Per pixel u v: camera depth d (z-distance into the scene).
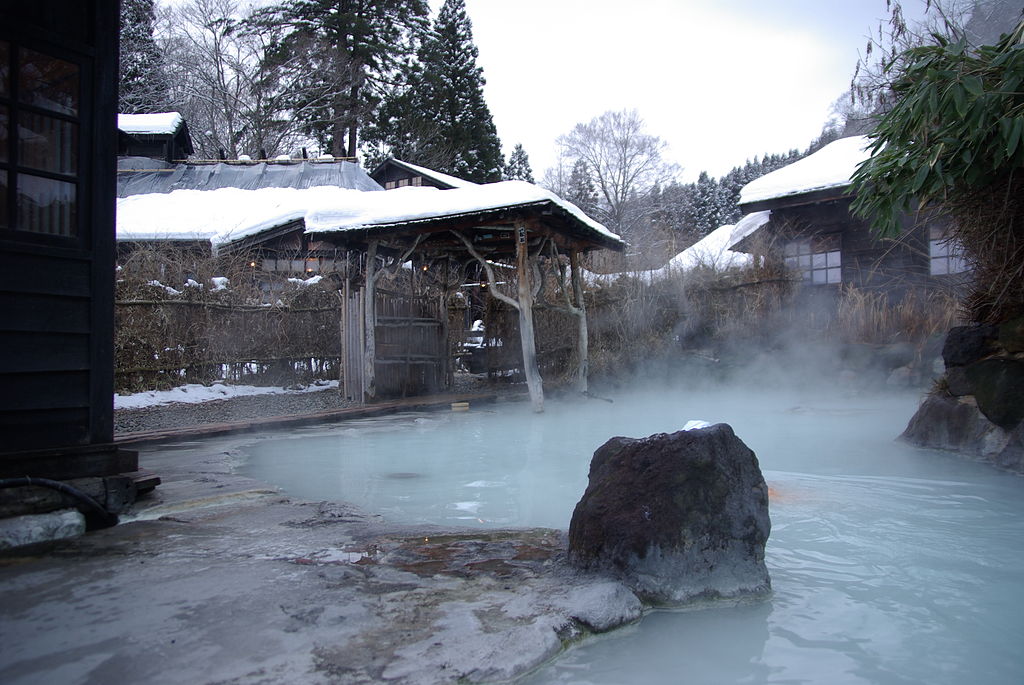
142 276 9.24
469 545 2.68
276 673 1.58
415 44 30.83
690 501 2.32
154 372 8.91
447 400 9.27
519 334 11.73
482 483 4.22
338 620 1.90
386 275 9.59
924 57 4.09
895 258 12.55
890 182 4.41
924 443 5.46
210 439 6.20
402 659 1.66
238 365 9.95
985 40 6.61
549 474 4.53
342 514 3.23
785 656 1.84
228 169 21.78
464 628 1.85
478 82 35.94
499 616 1.94
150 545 2.69
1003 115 3.74
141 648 1.72
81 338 3.21
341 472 4.61
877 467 4.60
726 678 1.71
